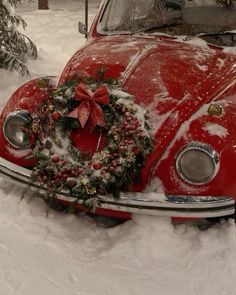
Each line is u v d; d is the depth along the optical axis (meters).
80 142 1.75
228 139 1.66
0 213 1.90
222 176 1.63
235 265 1.66
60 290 1.58
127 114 1.71
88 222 1.89
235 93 1.87
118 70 1.92
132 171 1.67
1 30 3.46
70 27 5.09
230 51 2.11
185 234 1.79
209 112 1.73
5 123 1.84
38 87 1.93
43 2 6.29
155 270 1.67
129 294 1.58
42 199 1.96
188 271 1.66
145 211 1.66
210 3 2.24
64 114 1.77
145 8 2.33
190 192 1.65
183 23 2.23
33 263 1.68
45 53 4.07
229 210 1.67
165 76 1.88
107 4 2.44
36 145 1.79
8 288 1.58
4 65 3.44
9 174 1.82
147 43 2.14
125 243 1.75
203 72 1.92
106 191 1.67
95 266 1.68
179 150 1.67
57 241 1.79
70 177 1.71
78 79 1.85
